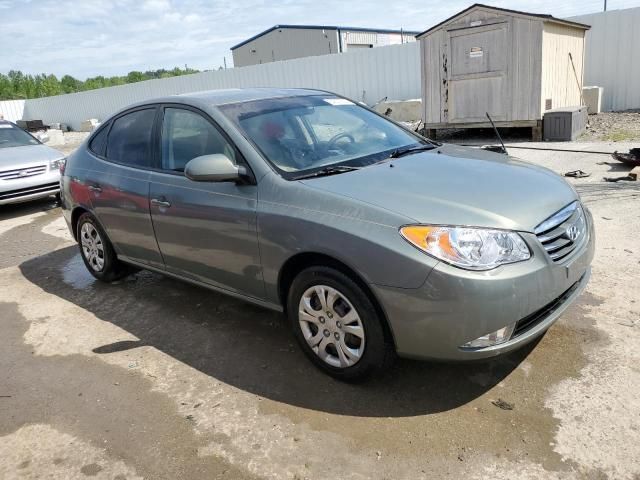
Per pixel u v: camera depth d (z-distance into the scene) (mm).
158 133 4156
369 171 3305
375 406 2957
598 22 13836
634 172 6891
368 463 2551
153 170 4109
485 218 2719
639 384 2918
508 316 2623
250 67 21094
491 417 2785
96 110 28688
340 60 18469
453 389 3041
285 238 3100
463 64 11062
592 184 6918
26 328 4355
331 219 2912
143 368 3570
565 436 2605
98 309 4594
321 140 3771
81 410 3172
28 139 9977
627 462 2420
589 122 12227
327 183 3137
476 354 2658
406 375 3209
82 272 5609
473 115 11242
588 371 3072
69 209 5148
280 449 2697
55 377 3564
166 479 2576
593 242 3258
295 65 19766
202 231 3631
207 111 3750
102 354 3809
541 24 10031
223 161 3314
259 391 3195
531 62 10297
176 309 4445
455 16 10852
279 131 3660
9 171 8477
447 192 2953
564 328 3533
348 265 2830
